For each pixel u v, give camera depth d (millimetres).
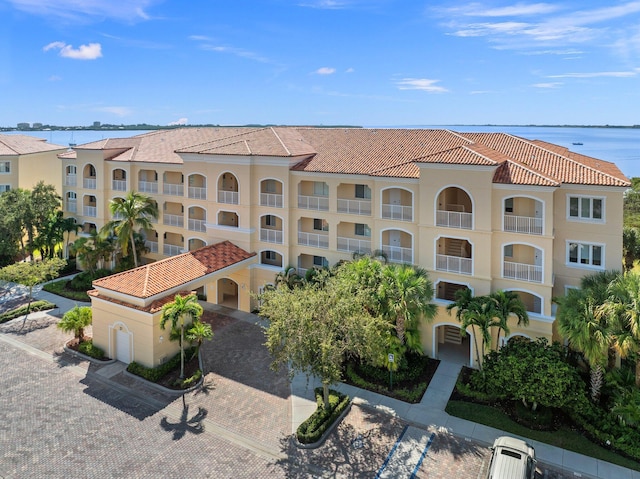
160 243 42219
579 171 26969
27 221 44500
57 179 59094
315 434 20484
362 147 35188
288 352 20594
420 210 28453
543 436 20859
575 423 21703
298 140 37625
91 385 25391
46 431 21250
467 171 26719
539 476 18547
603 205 25922
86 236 45375
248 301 35844
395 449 20203
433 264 28438
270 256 37562
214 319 34625
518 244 27125
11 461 19250
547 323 25750
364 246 31891
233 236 36312
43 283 42219
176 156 41219
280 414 22844
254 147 35594
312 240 34125
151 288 27672
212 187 37000
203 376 26469
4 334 31625
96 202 44938
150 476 18500
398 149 33594
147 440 20703
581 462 19312
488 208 26453
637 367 21250
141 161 41875
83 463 19188
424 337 28625
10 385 25203
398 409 23172
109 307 28016
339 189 33656
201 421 22219
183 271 30859
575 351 24391
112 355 28203
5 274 34156
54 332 32125
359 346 20703
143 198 38406
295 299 22062
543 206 25516
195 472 18734
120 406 23406
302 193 35250
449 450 20125
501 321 23562
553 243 27359
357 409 23250
